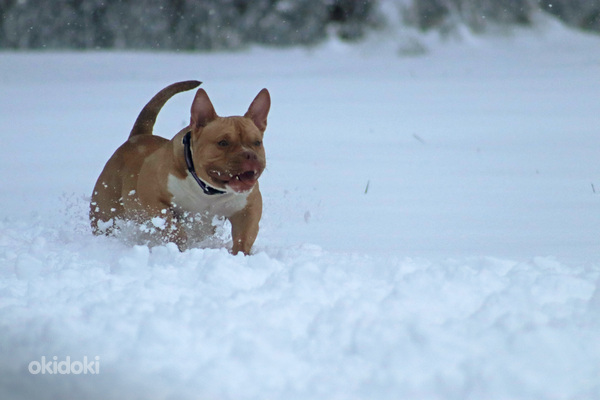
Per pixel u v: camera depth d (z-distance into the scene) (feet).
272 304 20.42
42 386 16.61
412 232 35.06
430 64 147.13
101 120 80.59
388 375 16.71
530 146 61.36
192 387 16.51
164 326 18.70
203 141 29.30
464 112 82.74
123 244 31.63
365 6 179.01
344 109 86.53
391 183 47.52
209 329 19.02
